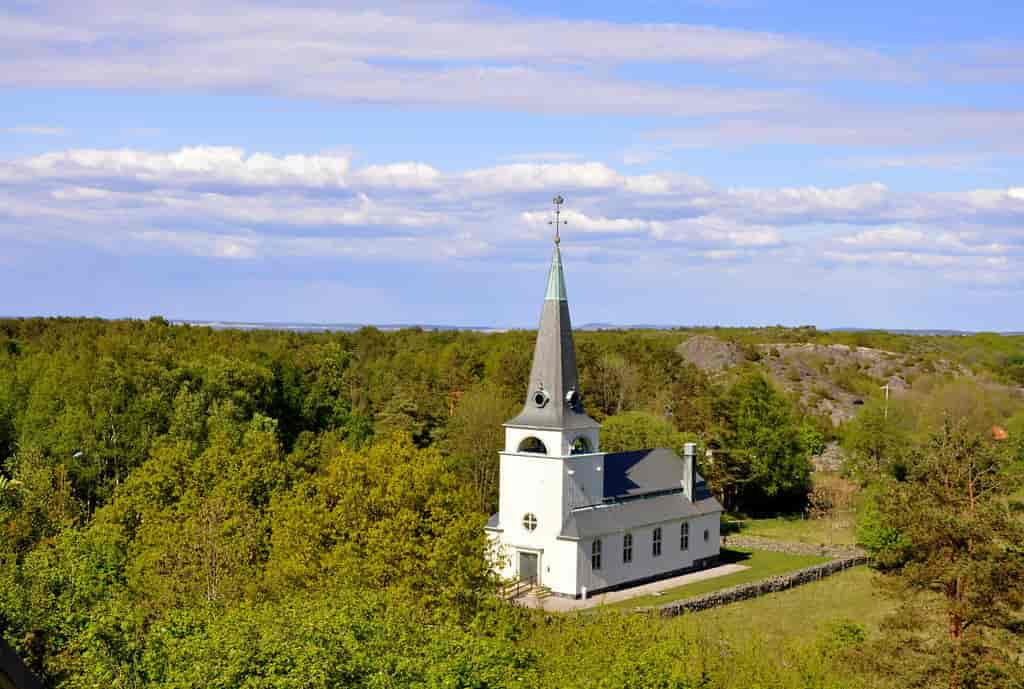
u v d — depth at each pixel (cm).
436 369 16475
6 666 1606
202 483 7988
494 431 12062
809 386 19338
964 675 5003
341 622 4238
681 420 14300
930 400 16412
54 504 8138
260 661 3903
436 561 5741
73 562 5653
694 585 9100
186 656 3997
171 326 17400
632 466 9819
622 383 16225
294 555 6031
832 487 13488
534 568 8625
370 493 6222
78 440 10238
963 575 5212
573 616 5556
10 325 15700
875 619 7800
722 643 5191
